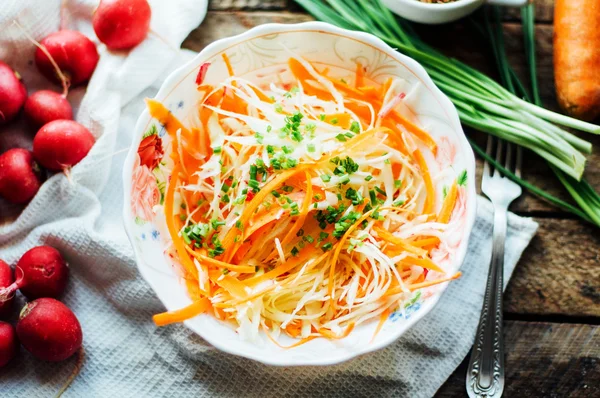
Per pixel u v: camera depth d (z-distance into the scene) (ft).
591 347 2.35
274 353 2.10
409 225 2.17
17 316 2.38
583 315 2.36
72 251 2.37
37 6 2.40
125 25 2.35
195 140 2.22
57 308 2.28
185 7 2.42
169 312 2.09
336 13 2.42
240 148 2.19
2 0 2.36
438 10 2.27
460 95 2.36
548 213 2.39
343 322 2.16
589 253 2.37
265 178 2.14
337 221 2.14
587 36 2.31
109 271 2.36
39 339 2.26
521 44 2.46
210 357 2.34
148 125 2.13
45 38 2.41
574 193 2.35
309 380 2.33
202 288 2.12
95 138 2.40
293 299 2.16
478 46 2.45
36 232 2.38
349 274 2.17
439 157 2.20
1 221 2.43
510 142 2.39
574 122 2.31
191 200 2.22
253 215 2.13
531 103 2.41
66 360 2.35
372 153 2.20
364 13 2.42
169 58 2.42
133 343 2.36
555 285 2.37
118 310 2.38
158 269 2.13
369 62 2.21
